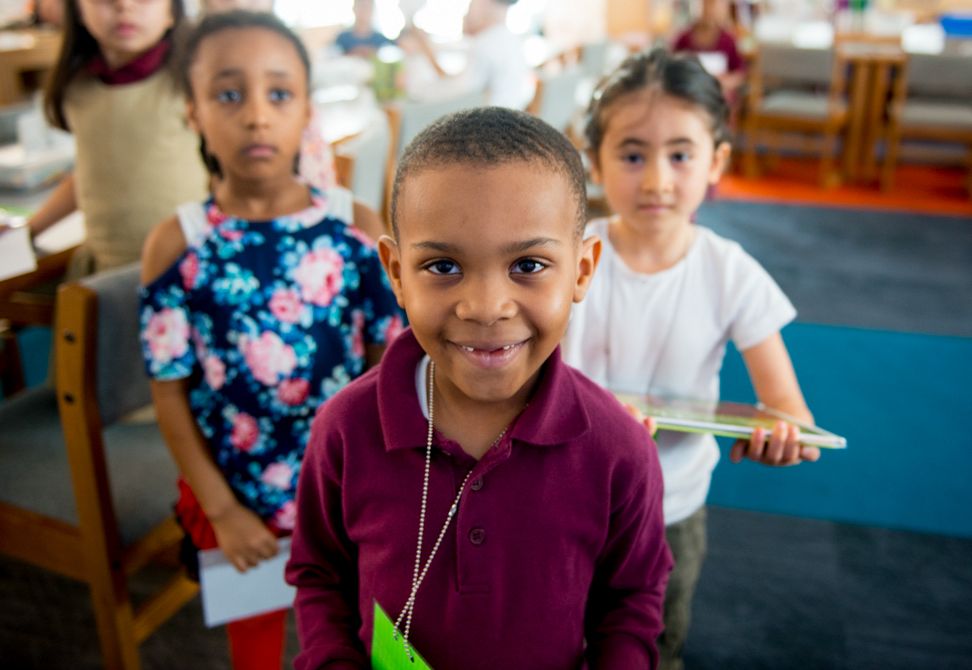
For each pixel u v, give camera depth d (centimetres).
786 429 102
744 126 569
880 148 606
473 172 62
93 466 127
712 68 524
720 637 179
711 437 128
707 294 121
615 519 80
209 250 117
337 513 84
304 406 122
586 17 723
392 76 334
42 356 294
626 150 116
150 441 157
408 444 74
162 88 175
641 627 83
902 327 334
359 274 124
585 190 70
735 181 566
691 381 123
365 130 221
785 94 568
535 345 67
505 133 64
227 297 117
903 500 230
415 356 76
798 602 191
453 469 74
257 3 306
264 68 113
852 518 223
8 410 165
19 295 175
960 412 272
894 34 597
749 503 229
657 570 86
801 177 579
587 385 80
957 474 241
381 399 75
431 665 78
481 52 375
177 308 116
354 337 125
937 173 590
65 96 178
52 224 182
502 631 77
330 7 522
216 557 120
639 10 723
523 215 62
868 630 183
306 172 164
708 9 540
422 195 63
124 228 178
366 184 219
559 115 325
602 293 121
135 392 131
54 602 184
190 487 121
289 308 119
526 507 75
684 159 116
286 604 125
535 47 525
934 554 209
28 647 171
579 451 75
